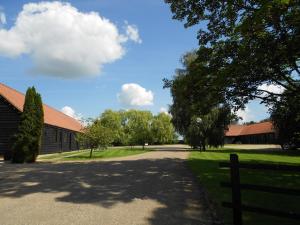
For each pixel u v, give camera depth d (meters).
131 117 80.75
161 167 19.25
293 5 11.59
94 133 29.70
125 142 79.00
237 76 14.77
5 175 16.34
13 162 25.33
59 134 41.69
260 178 13.98
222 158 25.92
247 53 13.24
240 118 20.19
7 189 12.15
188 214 8.23
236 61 13.84
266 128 77.62
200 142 42.03
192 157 27.05
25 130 25.67
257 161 23.58
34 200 10.12
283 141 40.41
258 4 13.19
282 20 12.27
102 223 7.54
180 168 18.66
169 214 8.27
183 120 47.88
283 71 14.88
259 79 14.86
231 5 14.96
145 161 23.72
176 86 18.55
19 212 8.64
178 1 17.30
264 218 7.58
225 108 19.39
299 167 6.18
